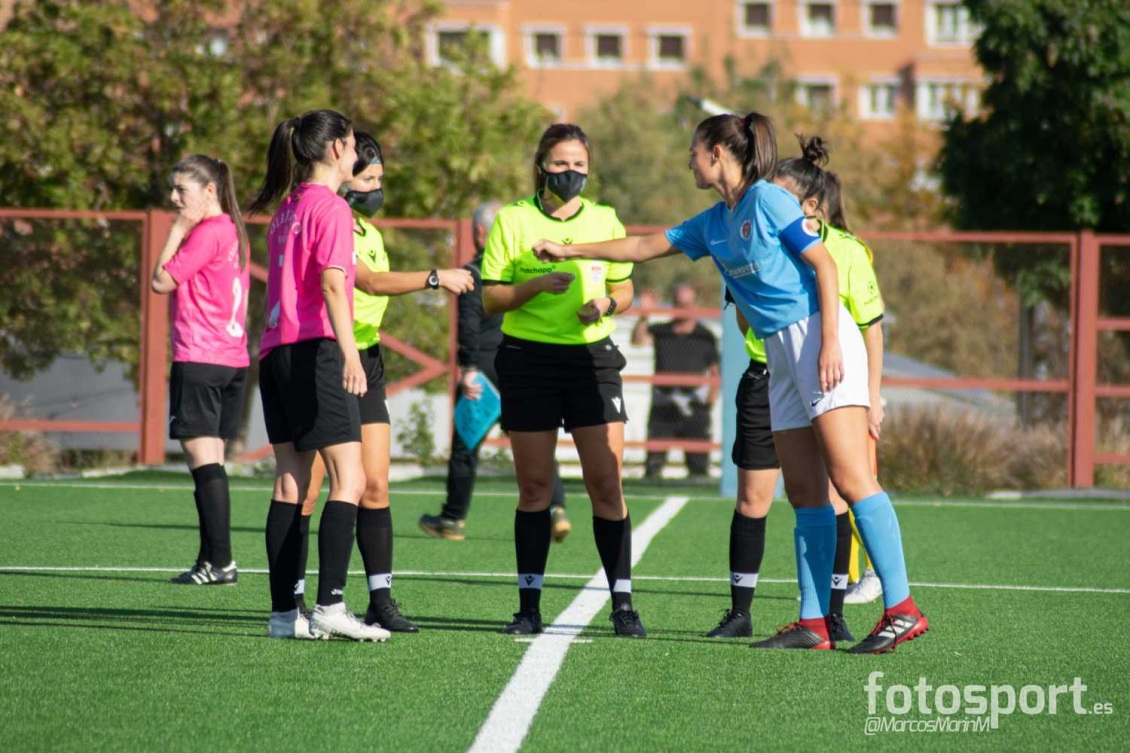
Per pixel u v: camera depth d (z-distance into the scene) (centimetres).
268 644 1647
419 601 2017
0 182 4766
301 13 5009
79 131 4725
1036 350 4347
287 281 1616
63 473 4106
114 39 4878
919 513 3444
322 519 1652
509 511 3331
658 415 4341
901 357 4431
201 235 2141
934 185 11788
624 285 1802
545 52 15675
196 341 2152
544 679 1482
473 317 2744
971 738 1284
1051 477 4178
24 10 5041
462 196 5091
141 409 4188
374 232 1869
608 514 1775
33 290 4162
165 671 1491
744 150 1622
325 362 1614
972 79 15412
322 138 1647
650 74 13288
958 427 4169
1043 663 1616
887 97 15912
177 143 4831
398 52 5291
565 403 1773
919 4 15862
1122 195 4659
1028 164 4753
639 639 1730
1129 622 1909
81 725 1272
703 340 4347
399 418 4303
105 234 4178
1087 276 4197
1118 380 4250
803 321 1595
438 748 1212
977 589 2219
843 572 1767
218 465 2164
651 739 1251
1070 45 4597
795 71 15150
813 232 1586
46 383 4169
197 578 2139
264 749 1204
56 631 1709
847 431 1591
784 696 1423
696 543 2767
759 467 1791
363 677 1478
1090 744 1271
